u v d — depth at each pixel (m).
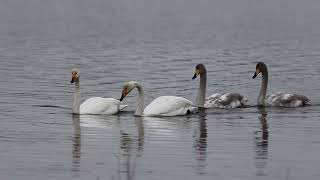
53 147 22.77
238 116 27.64
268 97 29.75
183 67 40.34
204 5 97.75
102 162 21.06
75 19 76.56
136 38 56.62
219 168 20.39
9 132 24.83
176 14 82.50
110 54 46.50
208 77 37.00
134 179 19.41
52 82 35.38
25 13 85.69
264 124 26.11
